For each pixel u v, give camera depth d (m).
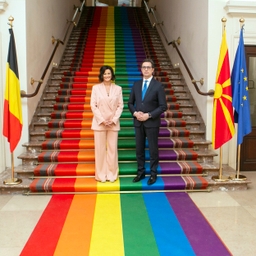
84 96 6.00
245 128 4.04
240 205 3.50
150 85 3.81
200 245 2.60
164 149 4.77
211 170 4.30
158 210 3.33
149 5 11.90
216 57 4.84
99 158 3.94
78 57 7.98
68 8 9.02
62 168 4.18
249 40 4.85
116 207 3.41
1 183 3.95
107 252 2.48
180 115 5.52
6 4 4.57
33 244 2.61
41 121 5.31
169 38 7.93
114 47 8.67
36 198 3.71
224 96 3.96
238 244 2.62
